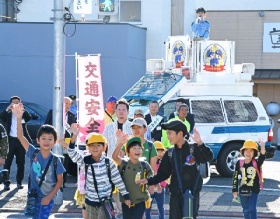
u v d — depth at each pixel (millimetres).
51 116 15992
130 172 10344
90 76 14141
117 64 28438
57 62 14867
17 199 15477
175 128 9719
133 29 29047
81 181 11297
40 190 10148
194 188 9742
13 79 28781
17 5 31500
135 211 10422
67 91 28484
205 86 19609
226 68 20312
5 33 28703
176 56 20984
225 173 19141
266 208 14891
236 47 33031
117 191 11000
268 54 32812
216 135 19031
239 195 11766
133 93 19094
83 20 15750
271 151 19469
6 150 11453
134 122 11328
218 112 19188
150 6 30797
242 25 32969
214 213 14227
